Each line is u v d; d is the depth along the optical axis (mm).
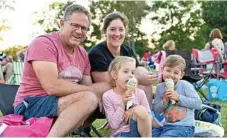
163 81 3131
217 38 7934
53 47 2680
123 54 3314
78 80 2889
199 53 6836
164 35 24609
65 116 2438
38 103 2604
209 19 23484
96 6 21266
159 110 2924
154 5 24281
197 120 3109
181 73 3025
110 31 3154
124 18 3246
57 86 2588
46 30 16375
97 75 3092
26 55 2758
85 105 2479
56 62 2682
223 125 3875
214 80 6164
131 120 2492
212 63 6789
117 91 2754
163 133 2773
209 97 6078
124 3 22062
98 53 3121
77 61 2891
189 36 24438
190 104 2814
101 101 2779
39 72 2600
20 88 2775
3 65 6844
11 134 2346
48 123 2428
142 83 3010
